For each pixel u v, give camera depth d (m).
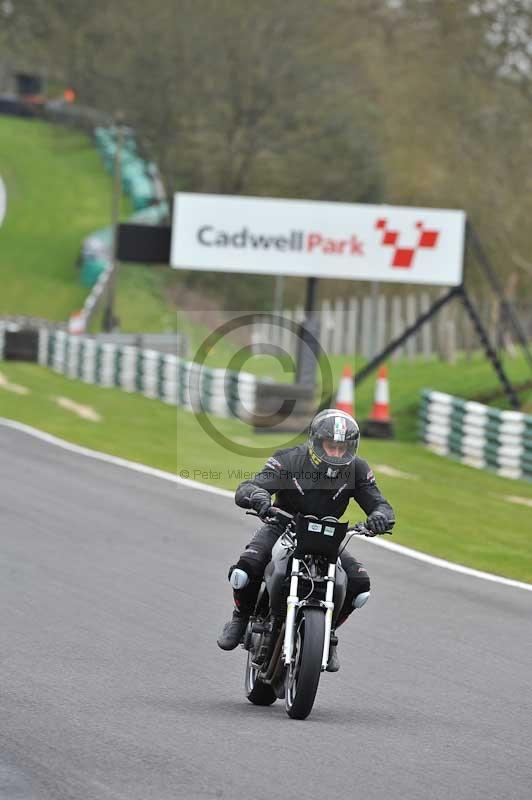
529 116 111.88
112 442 53.97
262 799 14.34
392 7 143.25
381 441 63.28
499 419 56.59
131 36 138.12
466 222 71.19
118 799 14.09
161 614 25.41
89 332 121.75
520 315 114.12
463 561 33.69
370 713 19.00
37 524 35.09
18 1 164.75
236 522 37.25
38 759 15.54
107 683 19.88
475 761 16.50
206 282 142.25
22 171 189.12
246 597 19.62
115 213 119.38
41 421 59.78
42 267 153.62
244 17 135.25
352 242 68.50
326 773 15.53
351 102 138.50
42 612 25.02
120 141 121.00
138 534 34.50
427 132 126.75
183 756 15.95
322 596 18.89
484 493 48.84
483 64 123.31
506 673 22.14
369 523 18.55
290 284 135.00
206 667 21.48
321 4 137.62
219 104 136.50
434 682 21.23
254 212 68.44
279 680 19.06
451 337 97.88
